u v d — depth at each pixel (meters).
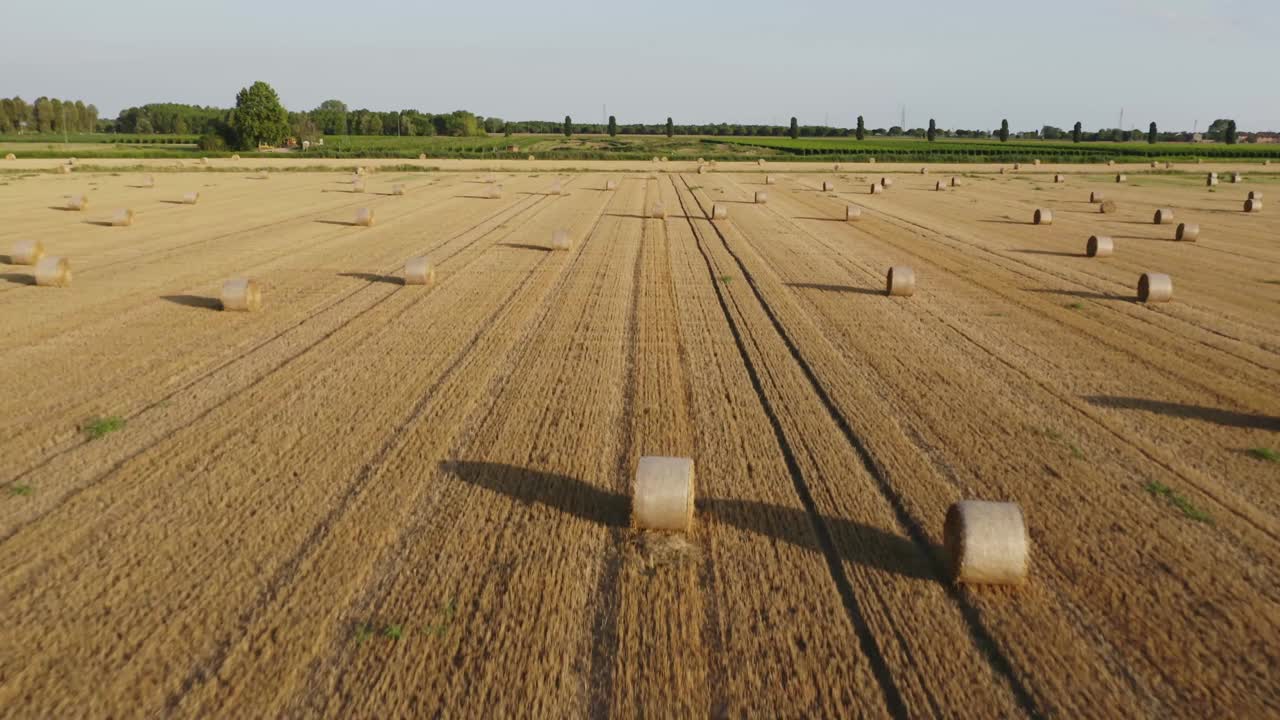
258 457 9.11
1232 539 7.62
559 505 8.12
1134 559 7.26
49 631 6.12
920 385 11.83
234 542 7.32
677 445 9.60
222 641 6.03
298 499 8.14
